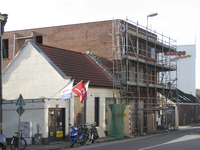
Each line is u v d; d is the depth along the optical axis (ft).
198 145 48.85
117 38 89.71
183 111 138.72
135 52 93.20
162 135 75.92
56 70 66.74
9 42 108.06
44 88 67.77
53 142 60.90
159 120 100.94
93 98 73.41
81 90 61.52
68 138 64.34
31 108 60.03
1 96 62.64
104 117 76.89
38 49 69.72
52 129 61.16
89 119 71.46
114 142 61.41
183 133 80.43
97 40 95.50
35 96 68.64
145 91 97.30
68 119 65.00
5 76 72.79
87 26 97.60
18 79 71.26
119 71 87.04
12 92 71.51
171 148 45.47
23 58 71.20
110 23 94.12
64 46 100.83
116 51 90.68
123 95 84.33
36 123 59.36
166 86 99.25
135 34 84.74
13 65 72.18
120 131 73.72
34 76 69.41
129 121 72.90
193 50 200.23
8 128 62.18
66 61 76.18
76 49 98.63
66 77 65.16
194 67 199.72
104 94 77.41
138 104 86.99
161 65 99.25
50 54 73.51
